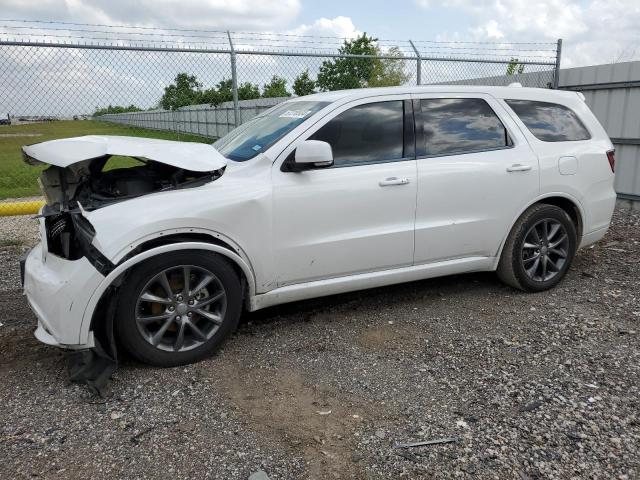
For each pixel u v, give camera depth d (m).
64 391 3.17
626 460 2.50
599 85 8.93
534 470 2.44
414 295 4.70
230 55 7.69
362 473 2.45
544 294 4.69
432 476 2.42
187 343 3.47
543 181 4.51
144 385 3.22
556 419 2.82
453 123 4.30
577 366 3.38
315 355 3.60
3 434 2.75
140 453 2.60
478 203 4.29
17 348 3.74
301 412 2.94
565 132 4.75
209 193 3.44
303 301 4.57
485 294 4.70
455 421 2.82
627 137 8.54
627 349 3.60
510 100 4.59
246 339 3.86
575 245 4.80
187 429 2.79
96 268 3.09
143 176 3.79
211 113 14.01
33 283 3.35
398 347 3.71
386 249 4.02
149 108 8.42
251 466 2.50
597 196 4.86
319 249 3.80
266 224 3.59
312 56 8.13
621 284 4.89
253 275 3.64
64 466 2.51
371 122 4.03
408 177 4.01
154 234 3.23
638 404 2.94
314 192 3.73
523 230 4.52
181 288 3.41
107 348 3.31
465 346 3.70
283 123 4.06
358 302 4.54
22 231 7.19
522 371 3.33
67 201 3.62
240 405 3.01
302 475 2.44
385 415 2.90
